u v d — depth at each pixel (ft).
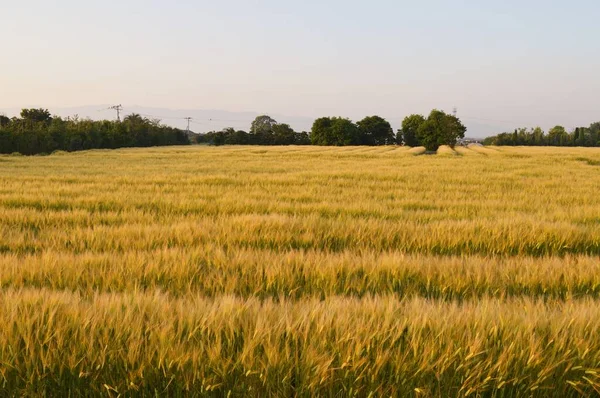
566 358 9.04
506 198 45.29
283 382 8.49
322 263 16.30
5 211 31.04
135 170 90.79
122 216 30.35
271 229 24.07
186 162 126.62
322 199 42.06
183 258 16.83
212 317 9.75
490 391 8.92
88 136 263.08
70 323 9.56
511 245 22.59
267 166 102.22
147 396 8.70
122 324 9.48
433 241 22.41
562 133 432.66
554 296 14.71
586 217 32.12
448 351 8.85
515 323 9.78
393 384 8.55
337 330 9.30
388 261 16.46
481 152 197.16
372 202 38.81
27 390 8.56
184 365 8.75
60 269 15.33
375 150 211.41
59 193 43.09
